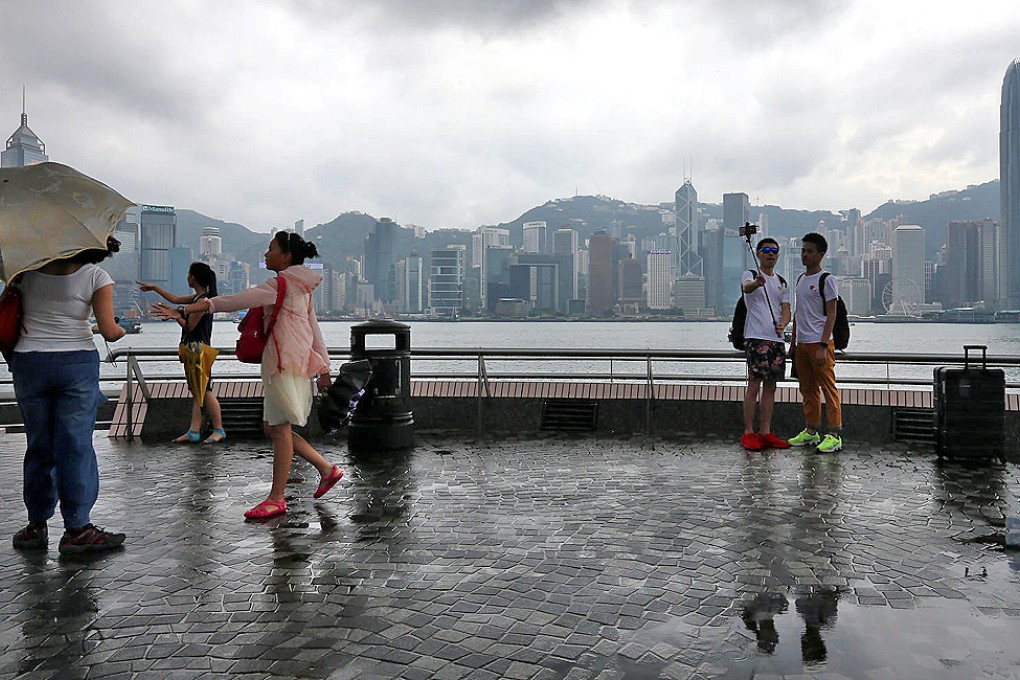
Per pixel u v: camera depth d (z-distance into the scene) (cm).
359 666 299
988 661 303
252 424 973
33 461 467
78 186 465
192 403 989
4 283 451
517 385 1042
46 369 456
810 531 499
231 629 338
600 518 534
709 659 306
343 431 977
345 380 612
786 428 973
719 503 579
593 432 999
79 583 402
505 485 649
